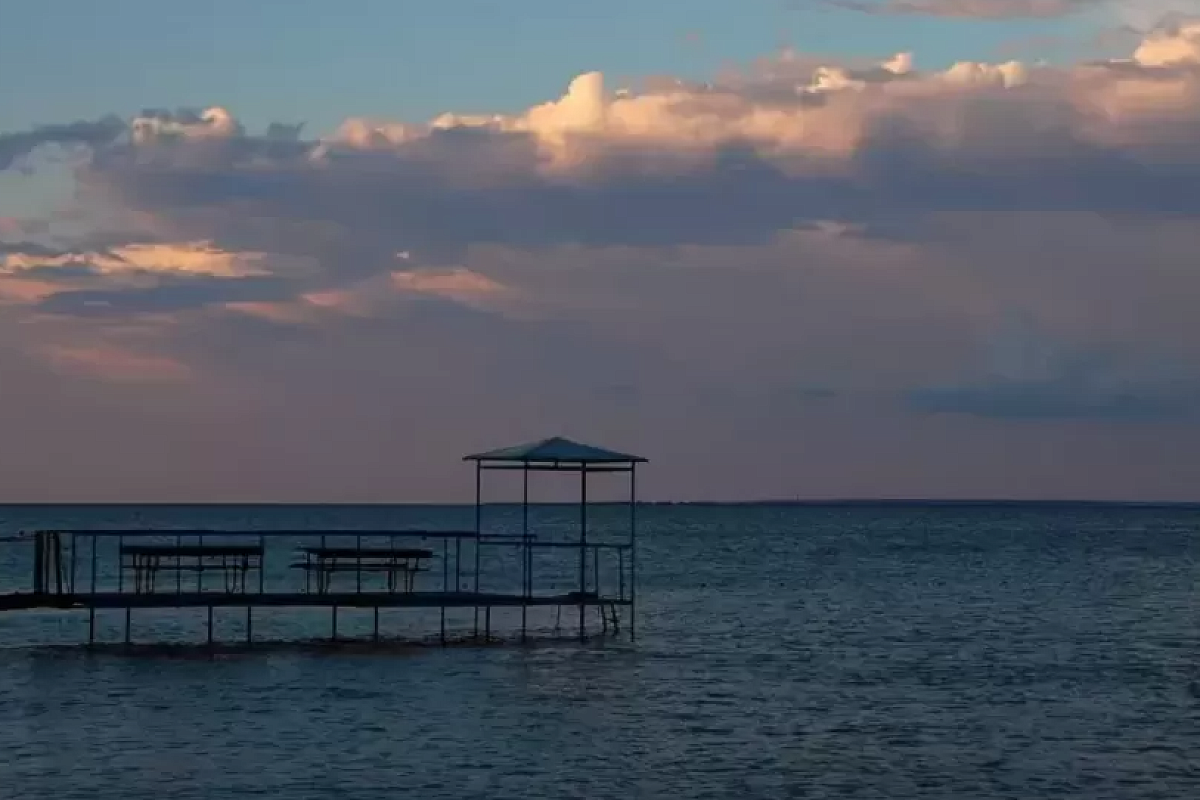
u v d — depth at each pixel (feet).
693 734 112.16
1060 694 136.46
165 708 120.88
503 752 104.12
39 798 89.35
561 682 137.59
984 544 573.74
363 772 97.14
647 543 572.51
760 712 122.83
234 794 90.79
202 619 199.82
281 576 298.56
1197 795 94.32
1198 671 154.51
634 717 119.03
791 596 263.70
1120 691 138.82
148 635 178.60
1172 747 110.01
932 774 99.55
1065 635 193.36
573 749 105.60
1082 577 335.06
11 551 465.06
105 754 102.32
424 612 211.61
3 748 104.17
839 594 270.46
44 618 200.95
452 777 95.96
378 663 149.48
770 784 95.71
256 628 187.83
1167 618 222.48
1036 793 94.58
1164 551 504.84
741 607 235.61
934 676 148.25
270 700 125.08
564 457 154.81
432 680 137.39
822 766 101.55
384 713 119.03
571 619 204.33
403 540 592.60
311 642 168.76
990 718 122.01
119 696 126.72
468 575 309.42
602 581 306.14
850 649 172.65
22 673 141.18
